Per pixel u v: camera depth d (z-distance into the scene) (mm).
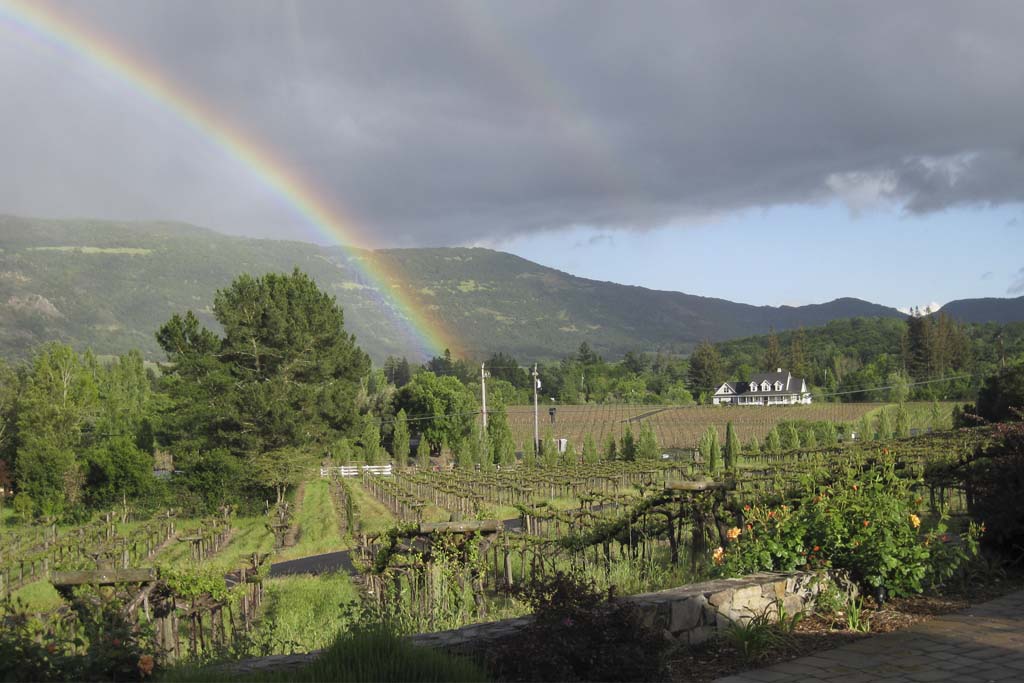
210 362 53594
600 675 6105
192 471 49750
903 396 101062
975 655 6469
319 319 57094
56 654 6809
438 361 160125
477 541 12406
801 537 8391
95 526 37719
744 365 160500
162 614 11906
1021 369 54375
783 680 6082
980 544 9680
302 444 51812
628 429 70250
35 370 61688
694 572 11906
